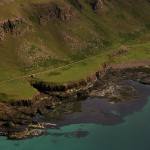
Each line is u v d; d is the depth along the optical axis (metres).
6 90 157.38
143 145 119.00
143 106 152.12
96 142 120.50
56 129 129.38
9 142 120.44
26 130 126.94
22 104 148.38
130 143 120.19
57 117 140.00
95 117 140.62
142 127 131.75
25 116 139.00
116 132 127.75
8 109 143.25
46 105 151.38
